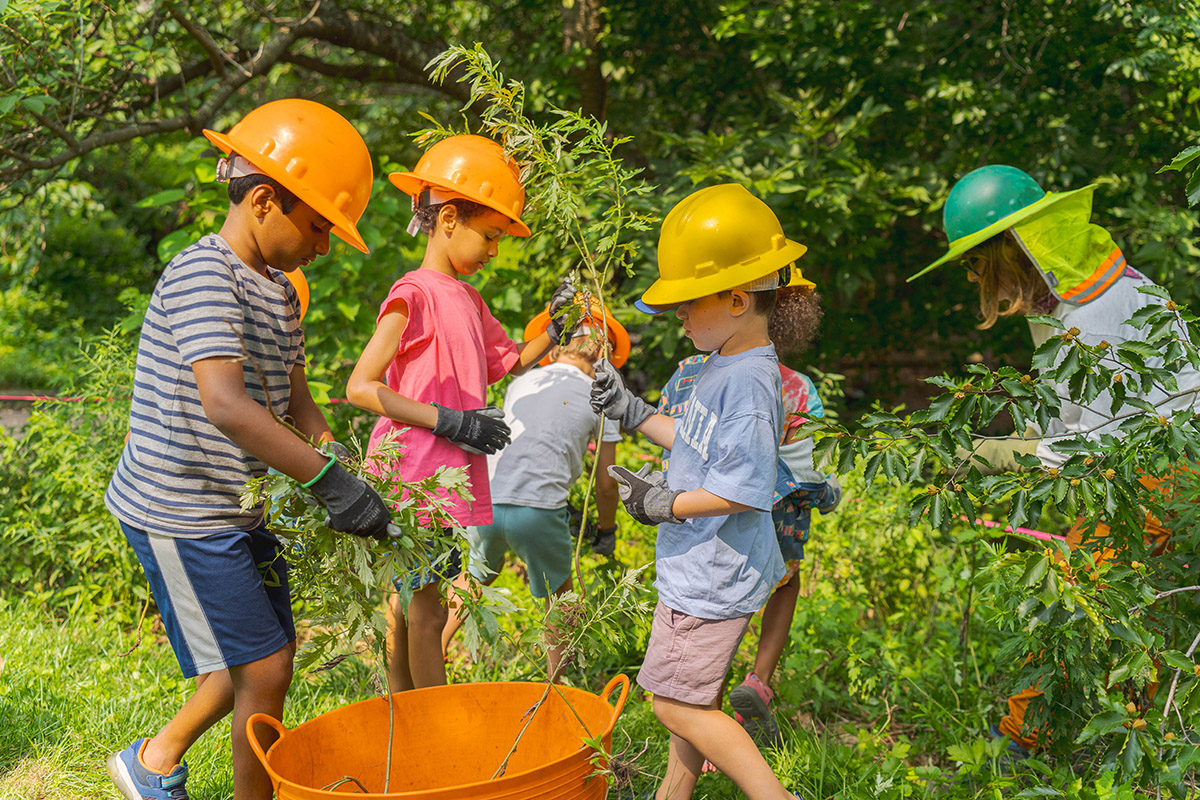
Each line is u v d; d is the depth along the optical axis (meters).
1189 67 5.48
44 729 3.03
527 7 7.57
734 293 2.41
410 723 2.46
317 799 1.92
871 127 6.64
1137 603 2.23
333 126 2.30
